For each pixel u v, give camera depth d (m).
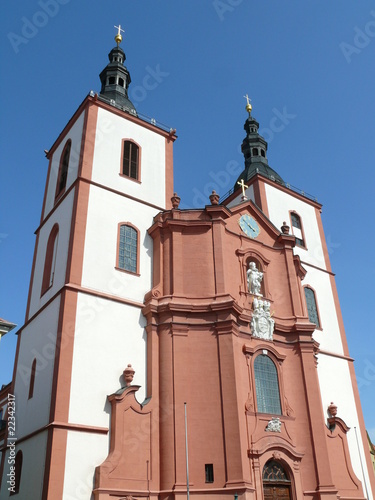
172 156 36.97
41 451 23.56
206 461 24.73
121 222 30.91
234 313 28.44
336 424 32.69
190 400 26.19
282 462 27.02
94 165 31.88
